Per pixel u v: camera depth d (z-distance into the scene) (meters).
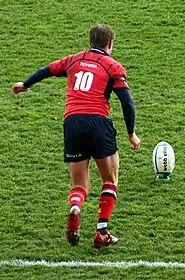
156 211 30.03
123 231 28.38
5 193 31.67
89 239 27.70
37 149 36.25
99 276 24.80
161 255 26.36
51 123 39.25
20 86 26.77
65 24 52.50
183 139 37.38
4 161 34.88
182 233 28.16
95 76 25.69
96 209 30.22
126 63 47.09
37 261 26.00
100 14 53.91
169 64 46.88
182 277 24.69
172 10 54.38
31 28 51.91
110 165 25.83
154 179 33.00
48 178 33.22
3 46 49.44
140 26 52.16
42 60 47.50
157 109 40.97
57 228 28.64
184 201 30.91
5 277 24.64
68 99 25.92
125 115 25.41
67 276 24.77
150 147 36.56
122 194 31.59
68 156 25.72
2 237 27.81
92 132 25.33
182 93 43.09
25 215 29.75
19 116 39.97
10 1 56.06
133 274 24.92
